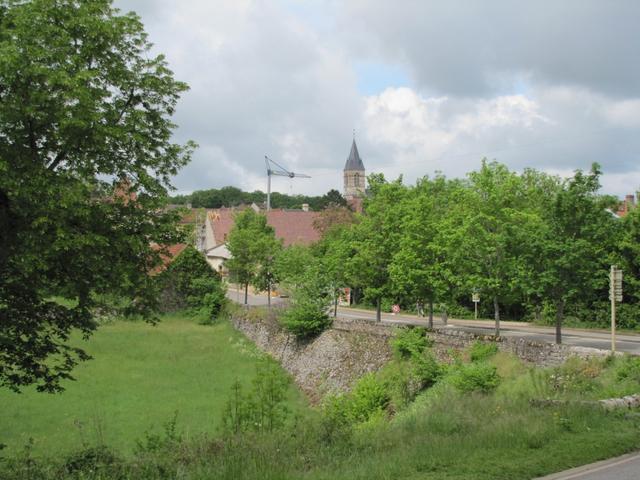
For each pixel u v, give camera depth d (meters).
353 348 37.91
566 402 14.13
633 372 19.69
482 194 31.83
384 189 39.38
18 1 17.42
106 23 17.92
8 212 16.50
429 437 11.77
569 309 46.88
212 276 65.56
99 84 18.66
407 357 32.62
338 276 45.22
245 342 52.56
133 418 30.02
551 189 51.62
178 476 9.95
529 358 26.44
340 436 12.38
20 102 15.93
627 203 49.28
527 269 27.23
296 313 43.25
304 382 39.88
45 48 16.61
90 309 19.58
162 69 19.89
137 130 18.66
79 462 11.72
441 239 34.62
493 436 11.36
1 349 17.75
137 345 49.69
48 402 32.75
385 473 9.41
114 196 19.00
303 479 9.23
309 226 108.19
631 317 43.62
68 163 17.98
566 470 9.84
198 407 32.34
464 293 35.88
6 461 12.83
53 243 15.97
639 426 12.55
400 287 36.34
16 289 17.72
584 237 26.02
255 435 13.02
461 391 24.36
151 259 19.59
